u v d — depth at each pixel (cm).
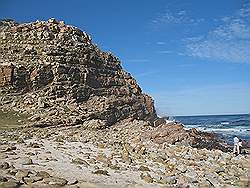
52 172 1706
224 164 2402
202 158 2525
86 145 2881
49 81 4975
